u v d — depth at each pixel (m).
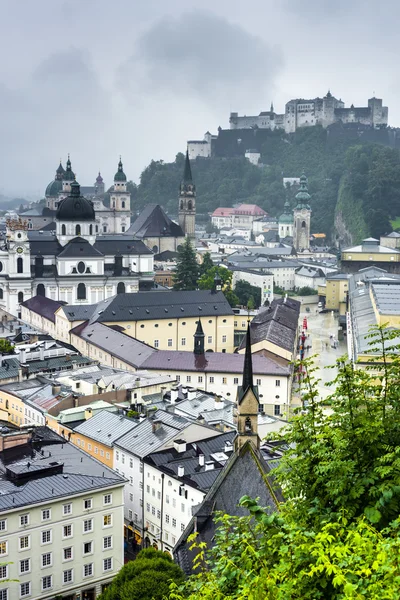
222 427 157.50
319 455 49.06
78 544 112.19
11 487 110.06
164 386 188.25
